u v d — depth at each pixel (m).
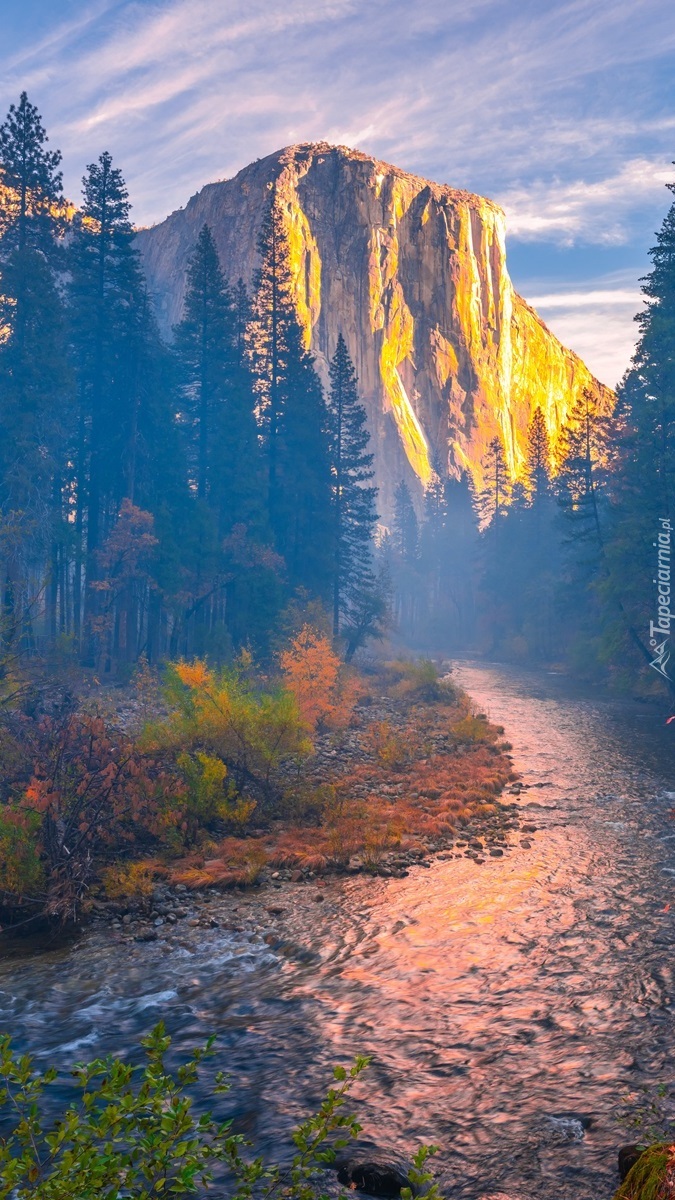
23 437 36.31
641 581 42.78
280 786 21.00
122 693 32.09
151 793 17.70
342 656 49.06
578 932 12.23
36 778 16.34
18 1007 9.88
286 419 56.09
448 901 13.89
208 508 46.66
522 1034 8.94
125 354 45.66
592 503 54.84
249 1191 4.58
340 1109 7.40
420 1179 4.80
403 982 10.53
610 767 26.41
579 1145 6.72
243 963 11.34
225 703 20.48
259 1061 8.41
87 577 44.38
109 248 45.66
